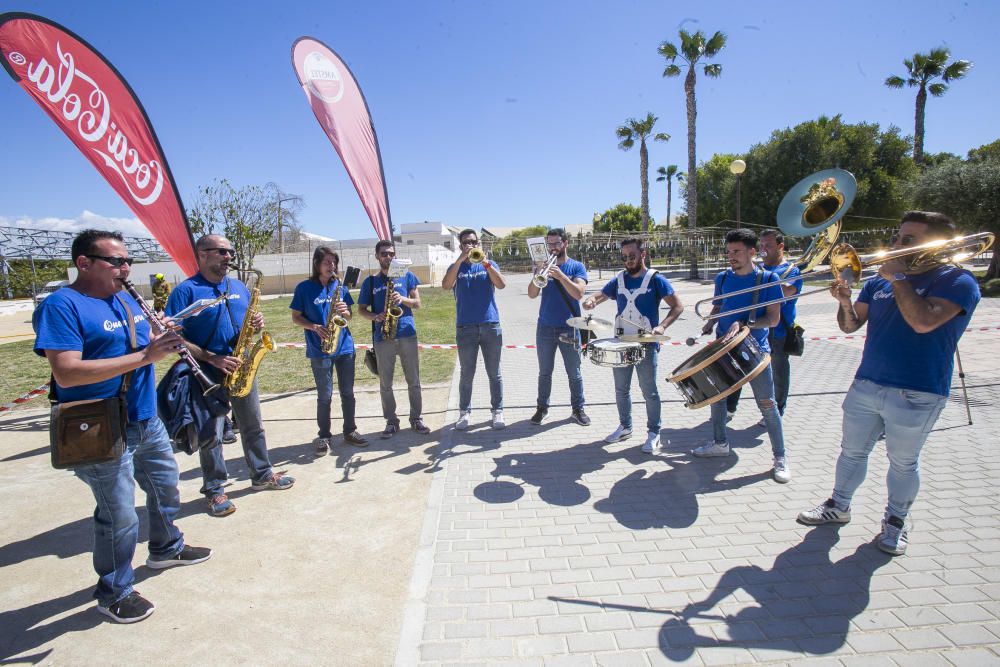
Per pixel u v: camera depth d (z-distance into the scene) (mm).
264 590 2922
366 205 6414
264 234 26125
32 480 4555
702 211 38438
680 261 38562
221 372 3789
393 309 5098
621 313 4762
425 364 8906
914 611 2572
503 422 5523
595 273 38281
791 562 3004
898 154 31453
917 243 2730
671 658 2332
